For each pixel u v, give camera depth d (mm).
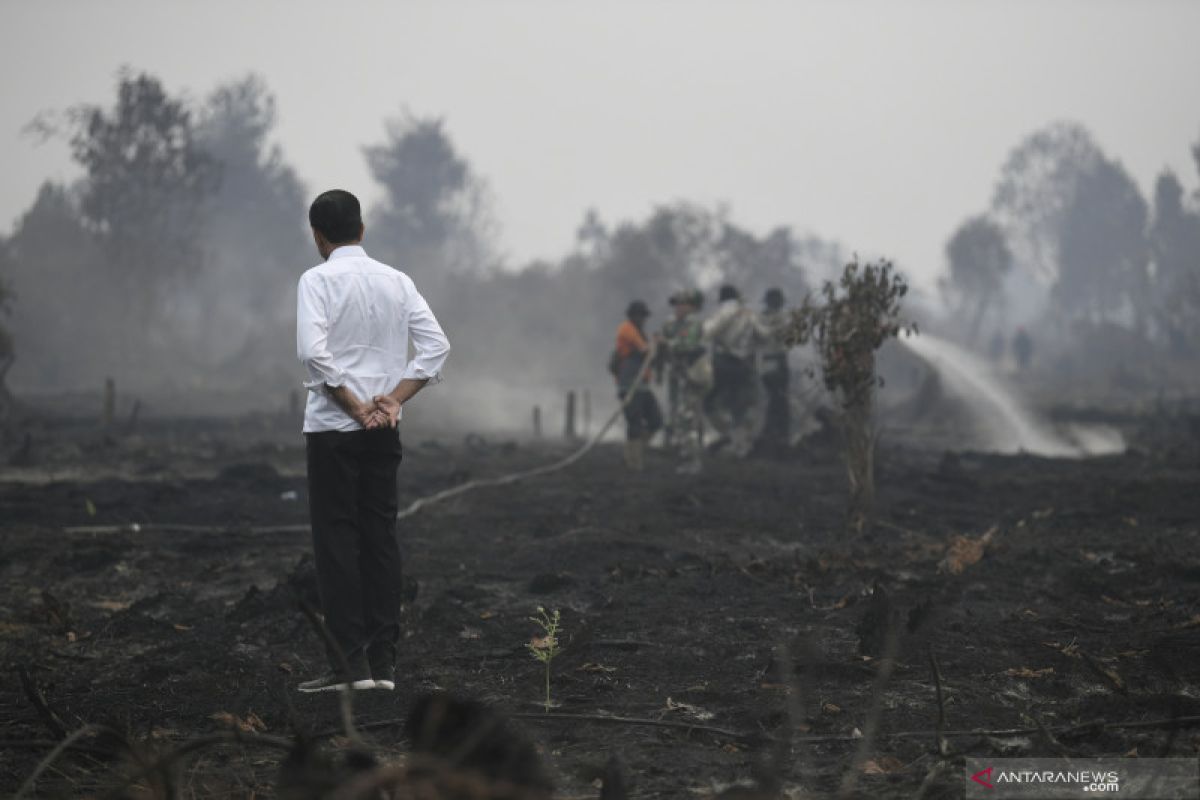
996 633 10398
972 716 8000
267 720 8117
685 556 14297
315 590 11648
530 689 8852
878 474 22859
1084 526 17219
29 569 14273
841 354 16344
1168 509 18906
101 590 13141
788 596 12156
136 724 7961
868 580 12914
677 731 7793
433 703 5871
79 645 10609
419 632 10727
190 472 25188
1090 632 10516
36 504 19312
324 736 7586
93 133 85938
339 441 9023
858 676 9016
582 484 22609
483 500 20406
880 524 17000
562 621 11078
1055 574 13219
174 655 10000
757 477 23828
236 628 10914
